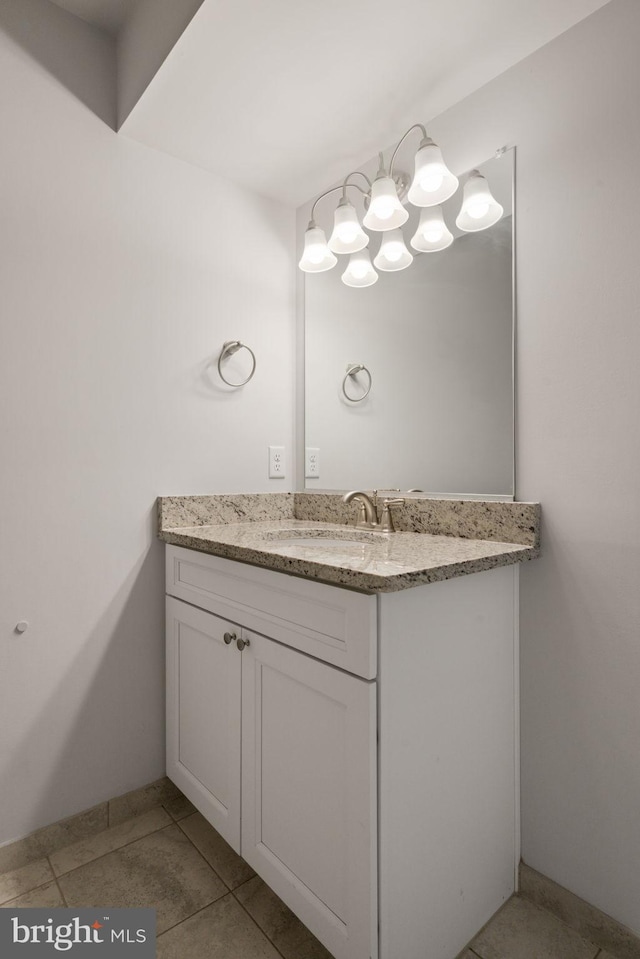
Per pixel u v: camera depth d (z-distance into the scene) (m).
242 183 1.80
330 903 0.98
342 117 1.48
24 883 1.27
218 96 1.38
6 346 1.33
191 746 1.46
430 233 1.44
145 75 1.35
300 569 1.01
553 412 1.22
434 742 1.02
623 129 1.10
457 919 1.08
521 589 1.27
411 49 1.24
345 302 1.78
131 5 1.42
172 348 1.63
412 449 1.55
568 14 1.15
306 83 1.34
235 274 1.79
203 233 1.71
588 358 1.16
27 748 1.37
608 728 1.12
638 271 1.08
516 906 1.22
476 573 1.13
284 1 1.10
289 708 1.09
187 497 1.64
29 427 1.37
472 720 1.12
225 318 1.76
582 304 1.17
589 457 1.16
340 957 0.95
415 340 1.55
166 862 1.35
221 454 1.75
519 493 1.29
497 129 1.33
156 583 1.61
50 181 1.40
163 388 1.61
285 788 1.10
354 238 1.51
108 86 1.52
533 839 1.25
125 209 1.54
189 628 1.47
